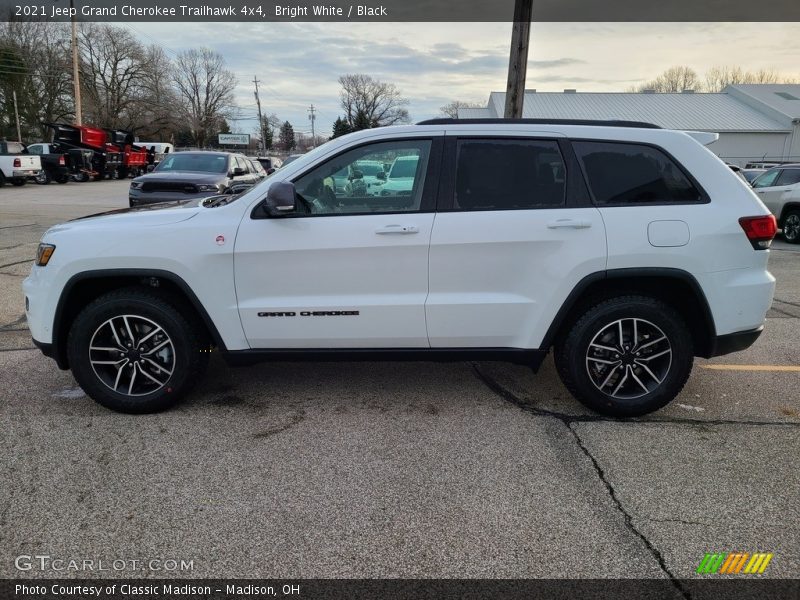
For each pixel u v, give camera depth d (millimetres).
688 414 3834
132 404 3711
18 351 4938
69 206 18297
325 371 4586
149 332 3684
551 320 3578
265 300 3594
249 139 89812
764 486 2969
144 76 65000
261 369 4625
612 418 3754
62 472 3051
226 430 3555
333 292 3578
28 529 2588
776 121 45000
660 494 2900
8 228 12359
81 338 3607
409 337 3641
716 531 2605
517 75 8445
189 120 77938
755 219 3543
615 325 3633
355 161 3582
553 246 3502
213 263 3527
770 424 3691
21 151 27844
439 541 2535
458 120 3646
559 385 4324
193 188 11039
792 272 9094
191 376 3721
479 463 3188
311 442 3416
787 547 2500
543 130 3609
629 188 3570
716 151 44781
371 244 3500
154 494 2863
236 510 2740
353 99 75625
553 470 3119
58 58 55156
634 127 3672
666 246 3477
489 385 4316
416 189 3568
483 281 3557
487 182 3566
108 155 33438
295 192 3543
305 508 2764
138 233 3549
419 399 4055
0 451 3262
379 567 2375
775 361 4922
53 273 3578
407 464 3174
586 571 2355
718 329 3590
